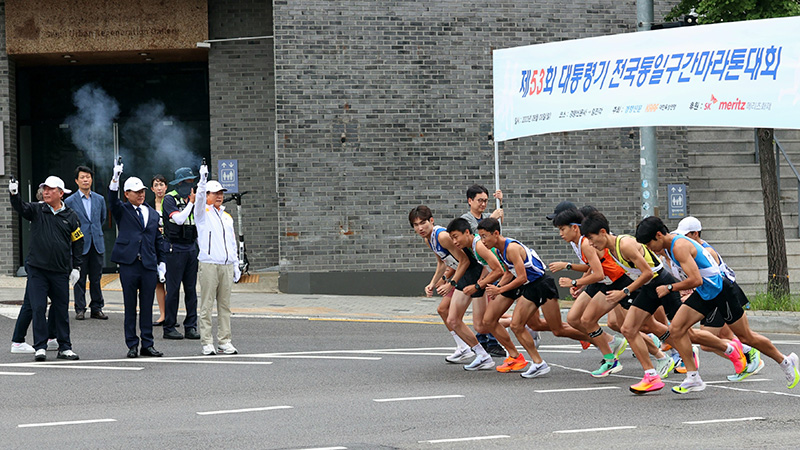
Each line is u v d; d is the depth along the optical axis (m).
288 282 22.53
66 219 13.91
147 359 13.82
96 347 14.95
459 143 22.94
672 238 11.09
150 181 27.47
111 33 24.95
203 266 14.19
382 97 22.72
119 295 21.91
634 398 10.88
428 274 22.72
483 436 8.73
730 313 11.43
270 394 11.10
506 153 23.08
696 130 25.98
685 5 20.94
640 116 18.44
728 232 23.73
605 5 23.53
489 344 14.47
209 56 25.30
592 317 12.40
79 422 9.48
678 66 18.20
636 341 11.21
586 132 23.34
